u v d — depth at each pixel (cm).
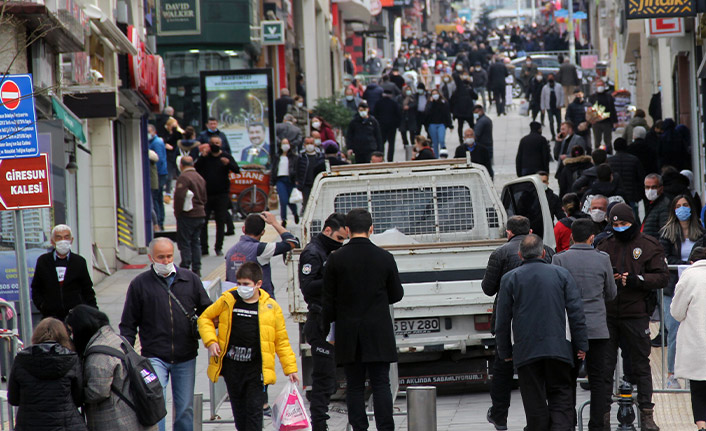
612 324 2956
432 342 3525
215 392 3275
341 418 3425
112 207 6650
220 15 11506
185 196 5781
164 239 2819
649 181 4322
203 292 2847
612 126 9462
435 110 9394
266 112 8356
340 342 2730
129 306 2798
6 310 3058
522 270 2691
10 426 2911
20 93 2798
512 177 8969
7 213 4272
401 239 3825
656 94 8981
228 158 6675
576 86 12862
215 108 8388
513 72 16050
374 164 3959
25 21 4538
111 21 6650
